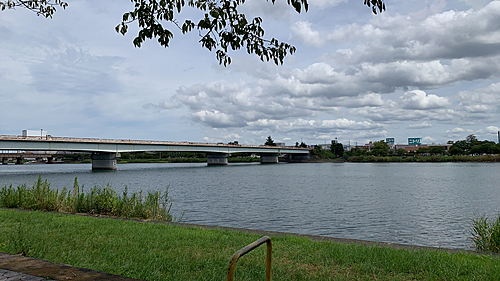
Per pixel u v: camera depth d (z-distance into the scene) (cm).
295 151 17388
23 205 1770
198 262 786
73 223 1260
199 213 2444
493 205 2898
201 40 854
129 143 8762
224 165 13412
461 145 18625
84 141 7825
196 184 5066
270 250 456
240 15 859
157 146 9538
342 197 3444
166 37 862
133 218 1562
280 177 6700
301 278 699
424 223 2103
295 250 919
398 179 5962
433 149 19262
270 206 2809
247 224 2053
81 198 1720
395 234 1823
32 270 606
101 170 9200
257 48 874
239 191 4028
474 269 740
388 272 740
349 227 1988
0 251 785
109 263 758
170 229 1194
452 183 5053
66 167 11806
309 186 4709
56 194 1802
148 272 707
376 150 19838
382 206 2827
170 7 862
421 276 709
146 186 4734
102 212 1661
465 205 2905
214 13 810
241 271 729
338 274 725
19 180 5681
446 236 1775
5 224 1233
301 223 2094
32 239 962
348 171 8988
